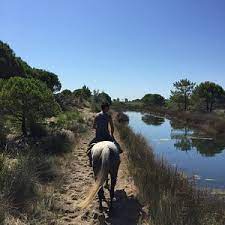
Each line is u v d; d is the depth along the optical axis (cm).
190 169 1686
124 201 968
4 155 1076
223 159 1978
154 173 1098
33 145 1421
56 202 897
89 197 755
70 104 4734
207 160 1936
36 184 949
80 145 1894
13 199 815
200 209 785
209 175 1566
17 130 1759
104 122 985
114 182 880
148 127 3962
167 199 843
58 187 1043
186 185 991
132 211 892
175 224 717
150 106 8706
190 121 4500
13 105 1602
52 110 1705
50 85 4103
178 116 5353
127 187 1103
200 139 2891
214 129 3366
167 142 2669
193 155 2091
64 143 1641
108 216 862
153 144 2528
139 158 1444
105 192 1056
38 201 859
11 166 991
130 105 9519
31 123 1750
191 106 6100
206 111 5275
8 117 1745
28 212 793
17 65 3269
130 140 2016
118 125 3017
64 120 2459
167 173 1108
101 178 782
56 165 1257
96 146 874
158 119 5447
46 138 1638
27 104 1620
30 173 962
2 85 1745
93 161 850
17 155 1176
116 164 868
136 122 4703
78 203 941
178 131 3553
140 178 1091
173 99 6269
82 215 842
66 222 805
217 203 886
